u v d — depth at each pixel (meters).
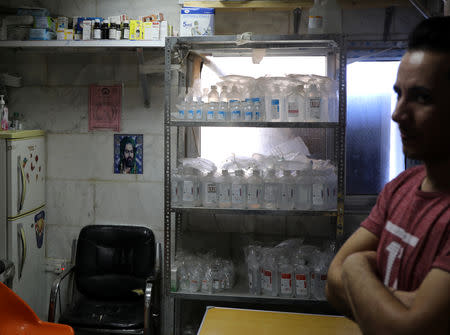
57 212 3.00
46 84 2.92
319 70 2.81
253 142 2.86
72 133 2.94
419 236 0.72
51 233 3.01
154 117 2.87
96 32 2.49
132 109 2.88
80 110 2.92
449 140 0.66
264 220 2.84
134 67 2.85
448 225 0.68
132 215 2.95
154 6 2.79
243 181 2.39
